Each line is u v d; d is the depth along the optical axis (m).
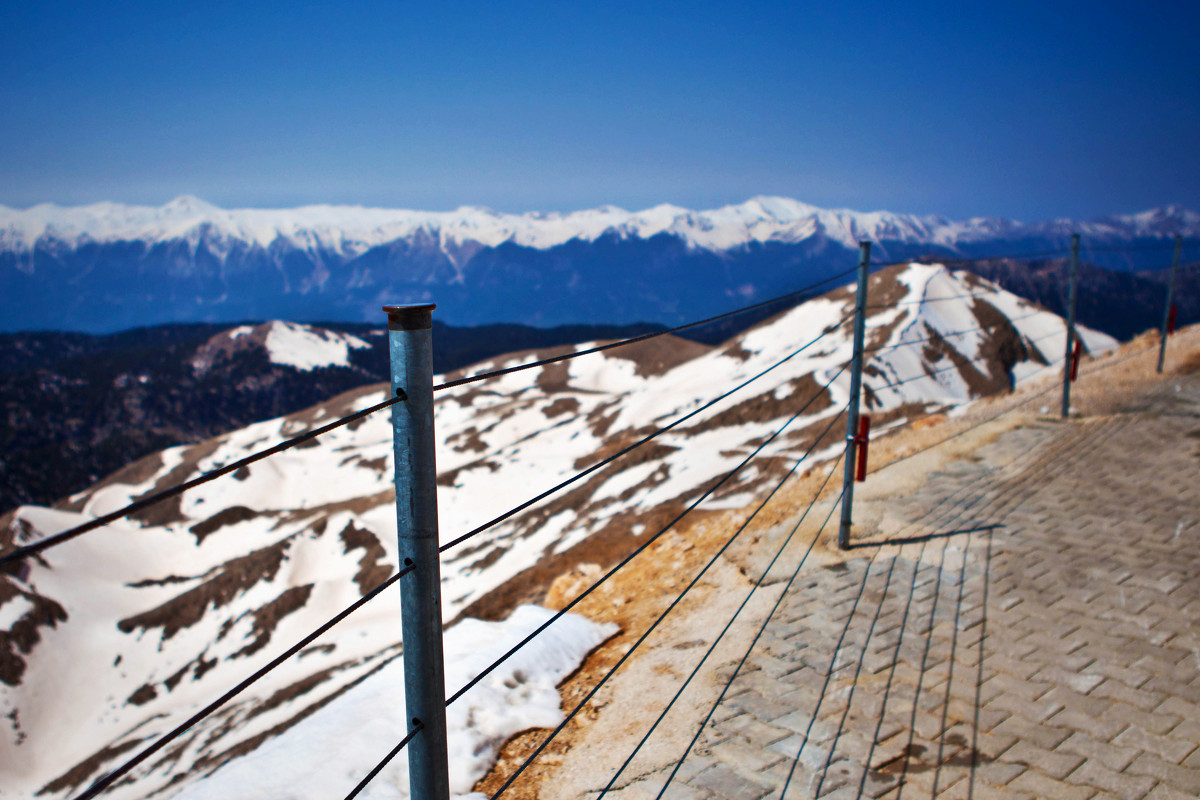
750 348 118.31
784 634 7.36
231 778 5.73
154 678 70.38
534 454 95.31
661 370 147.00
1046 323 110.19
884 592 8.14
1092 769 5.38
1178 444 12.70
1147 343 22.89
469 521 80.44
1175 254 17.81
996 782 5.28
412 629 2.75
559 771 5.59
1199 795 5.09
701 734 5.90
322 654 57.16
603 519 49.88
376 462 120.75
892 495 11.17
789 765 5.50
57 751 63.91
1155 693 6.22
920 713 6.07
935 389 86.62
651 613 8.18
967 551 9.11
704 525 11.28
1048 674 6.55
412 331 2.49
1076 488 11.04
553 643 7.46
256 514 107.25
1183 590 7.94
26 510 100.88
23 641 73.56
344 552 80.00
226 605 77.06
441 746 2.91
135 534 103.31
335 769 5.65
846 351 94.81
